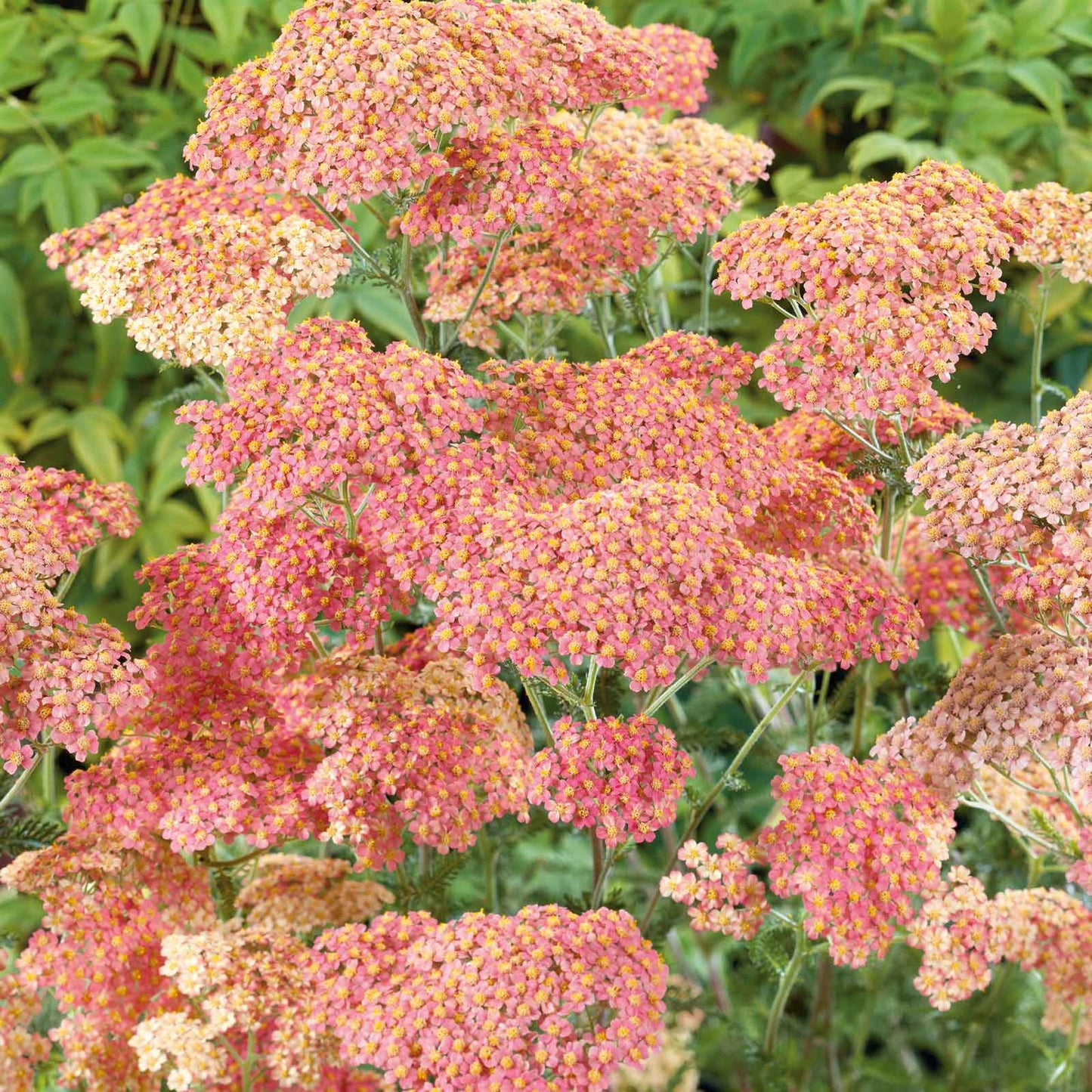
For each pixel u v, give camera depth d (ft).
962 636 2.70
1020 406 3.71
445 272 2.50
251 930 2.22
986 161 3.25
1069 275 2.33
